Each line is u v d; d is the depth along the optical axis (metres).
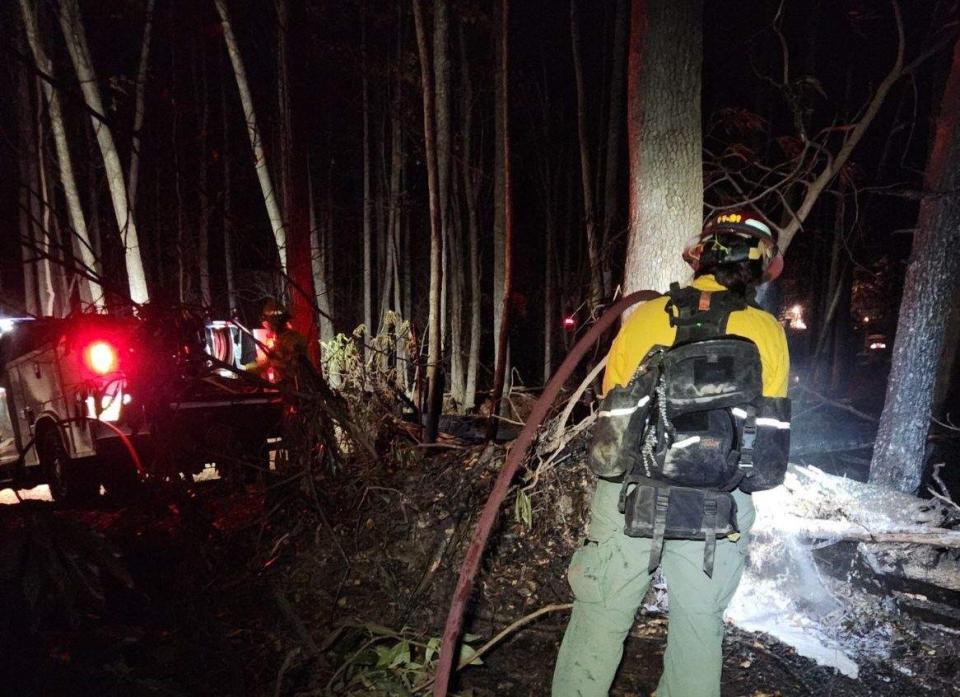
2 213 3.01
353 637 3.03
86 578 2.68
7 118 9.29
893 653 2.91
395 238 12.52
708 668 2.14
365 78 11.96
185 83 10.86
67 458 5.75
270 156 11.37
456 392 11.42
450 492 3.96
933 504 3.75
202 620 3.09
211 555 3.57
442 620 3.26
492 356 15.34
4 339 6.30
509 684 2.81
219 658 2.90
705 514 2.03
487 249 14.75
